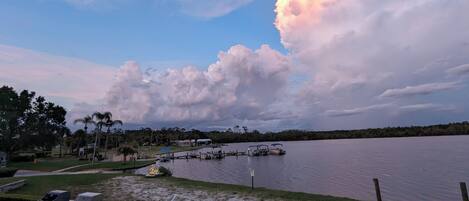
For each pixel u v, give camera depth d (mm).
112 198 33781
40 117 87375
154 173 48875
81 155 109562
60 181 41938
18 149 80188
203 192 35281
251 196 31938
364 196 45250
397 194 46594
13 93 80375
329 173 71625
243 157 138000
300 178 65125
